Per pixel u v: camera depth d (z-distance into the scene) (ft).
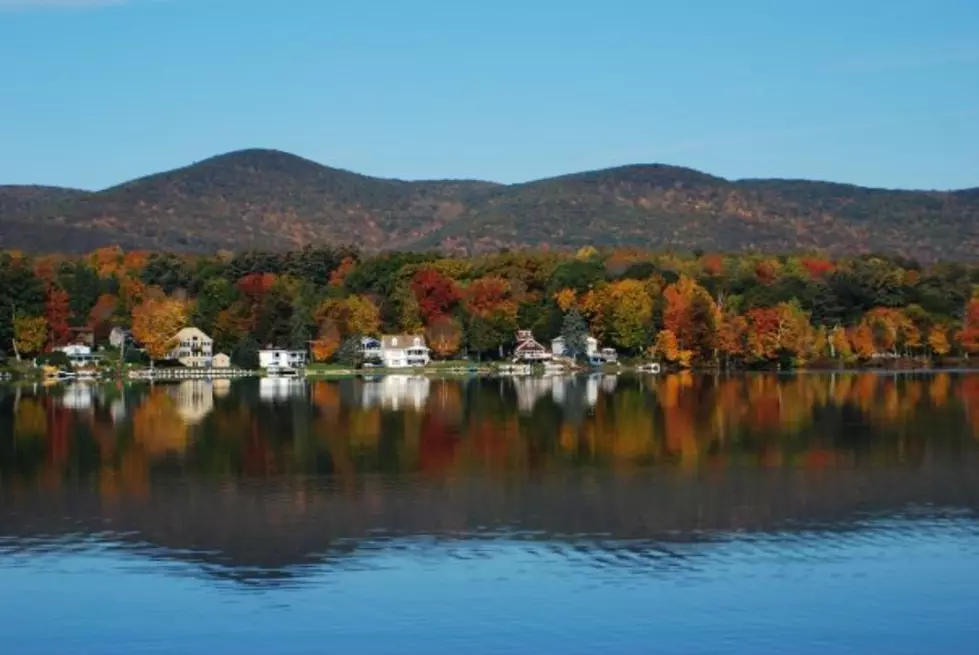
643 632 271.08
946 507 395.14
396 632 271.90
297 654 260.01
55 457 522.88
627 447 546.67
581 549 339.77
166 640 268.41
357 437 594.24
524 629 273.54
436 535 358.02
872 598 293.23
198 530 367.66
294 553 338.13
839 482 444.14
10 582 310.65
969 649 261.44
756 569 317.83
